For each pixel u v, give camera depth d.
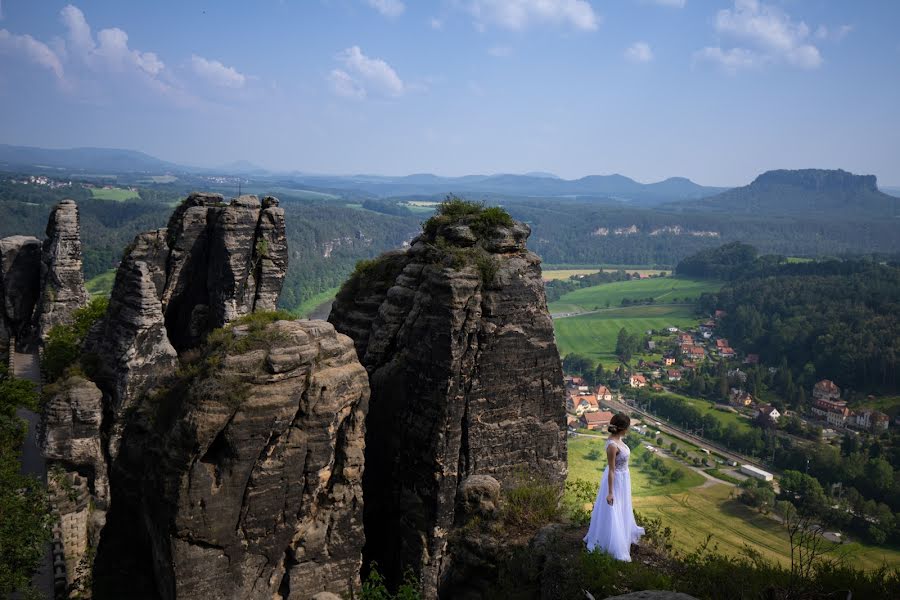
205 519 17.20
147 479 18.69
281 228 42.97
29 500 31.62
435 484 23.67
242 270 41.81
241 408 17.36
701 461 149.38
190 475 17.09
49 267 56.47
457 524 21.88
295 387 18.12
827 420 176.75
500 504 21.56
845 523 94.88
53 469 35.44
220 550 17.52
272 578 18.23
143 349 36.16
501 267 24.95
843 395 189.00
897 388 183.88
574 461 138.25
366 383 19.84
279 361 17.88
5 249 61.19
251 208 42.16
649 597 11.96
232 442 17.28
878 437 153.00
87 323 50.59
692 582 14.62
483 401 24.52
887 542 91.88
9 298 61.47
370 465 26.00
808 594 13.60
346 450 19.33
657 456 151.75
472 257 24.91
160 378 21.75
